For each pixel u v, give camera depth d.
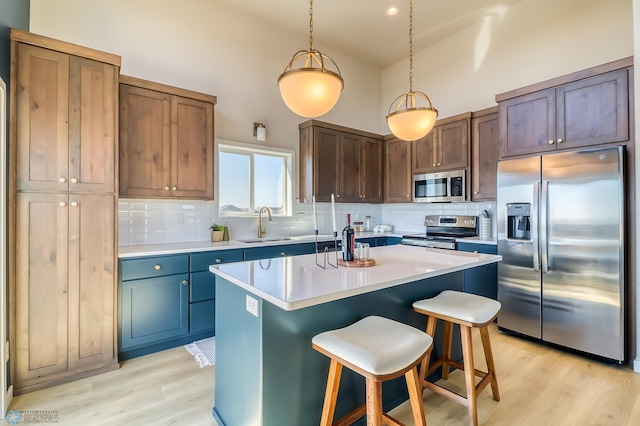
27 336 1.99
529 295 2.76
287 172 4.10
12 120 1.92
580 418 1.77
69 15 2.66
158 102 2.76
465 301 1.84
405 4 3.53
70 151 2.13
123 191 2.58
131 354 2.49
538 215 2.69
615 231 2.30
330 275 1.61
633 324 2.30
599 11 3.03
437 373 2.18
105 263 2.27
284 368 1.43
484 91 3.90
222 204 3.59
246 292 1.49
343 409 1.65
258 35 3.78
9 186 1.90
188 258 2.73
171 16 3.18
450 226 4.14
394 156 4.55
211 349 2.64
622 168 2.27
